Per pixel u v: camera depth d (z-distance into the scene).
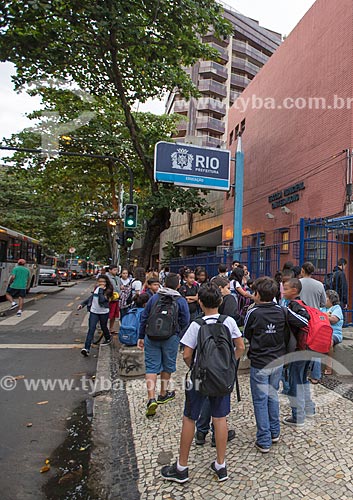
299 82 12.14
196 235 25.83
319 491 2.63
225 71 48.50
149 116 16.23
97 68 11.00
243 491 2.64
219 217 21.41
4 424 3.83
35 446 3.39
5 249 14.09
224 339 2.75
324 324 3.30
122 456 3.23
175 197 11.78
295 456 3.09
